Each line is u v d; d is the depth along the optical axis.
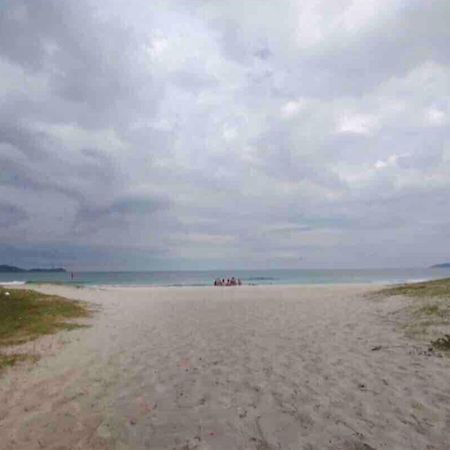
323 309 16.44
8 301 16.62
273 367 7.80
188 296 24.69
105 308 18.47
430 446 4.46
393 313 13.65
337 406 5.69
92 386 6.93
